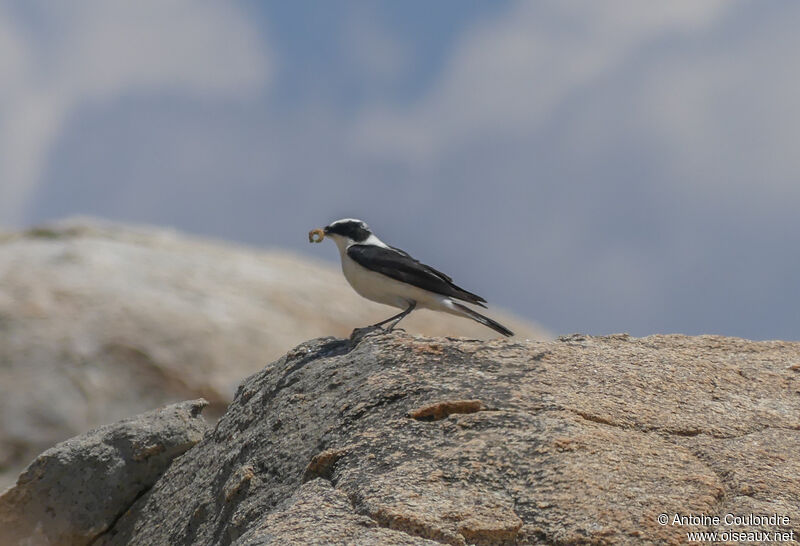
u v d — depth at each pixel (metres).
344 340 14.00
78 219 38.06
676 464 10.00
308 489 9.98
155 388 30.22
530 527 9.11
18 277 33.00
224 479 12.20
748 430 10.99
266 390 13.19
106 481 13.98
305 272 36.94
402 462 10.04
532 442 10.09
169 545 12.39
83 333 31.02
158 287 33.38
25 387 29.95
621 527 8.96
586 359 12.15
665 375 11.98
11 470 28.70
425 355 12.14
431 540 8.95
